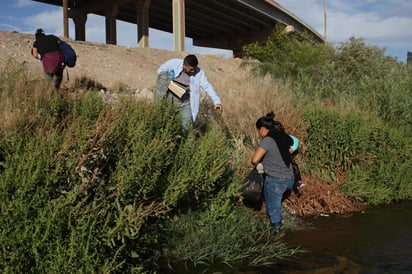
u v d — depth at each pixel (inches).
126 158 164.7
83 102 205.2
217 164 213.6
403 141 337.1
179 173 192.2
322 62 578.2
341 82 500.4
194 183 198.4
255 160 229.3
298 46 640.4
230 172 236.5
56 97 192.1
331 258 194.1
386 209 287.1
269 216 231.8
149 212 160.6
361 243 214.8
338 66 559.8
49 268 129.1
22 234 125.8
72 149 152.3
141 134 173.2
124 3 1418.6
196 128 278.8
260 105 331.9
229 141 280.2
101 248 143.1
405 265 186.1
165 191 181.2
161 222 191.0
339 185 297.6
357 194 295.9
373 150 322.0
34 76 261.6
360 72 539.2
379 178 315.3
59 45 312.8
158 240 188.4
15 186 131.0
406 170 330.6
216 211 213.0
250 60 798.5
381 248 207.5
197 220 207.6
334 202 282.4
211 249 194.1
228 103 341.1
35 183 131.3
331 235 227.6
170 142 194.2
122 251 159.8
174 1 1244.5
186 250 189.9
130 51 732.0
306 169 299.4
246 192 234.1
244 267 182.7
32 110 176.4
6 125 157.8
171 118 207.6
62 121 175.9
